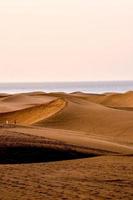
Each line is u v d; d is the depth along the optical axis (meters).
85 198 20.22
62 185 22.83
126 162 31.48
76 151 36.03
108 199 20.25
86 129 67.44
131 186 23.12
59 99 91.31
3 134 40.16
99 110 81.12
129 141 54.06
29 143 36.38
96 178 25.03
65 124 70.69
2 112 83.75
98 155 35.97
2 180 23.53
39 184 22.89
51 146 36.28
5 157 32.38
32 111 81.94
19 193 20.73
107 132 65.31
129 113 79.81
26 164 30.00
